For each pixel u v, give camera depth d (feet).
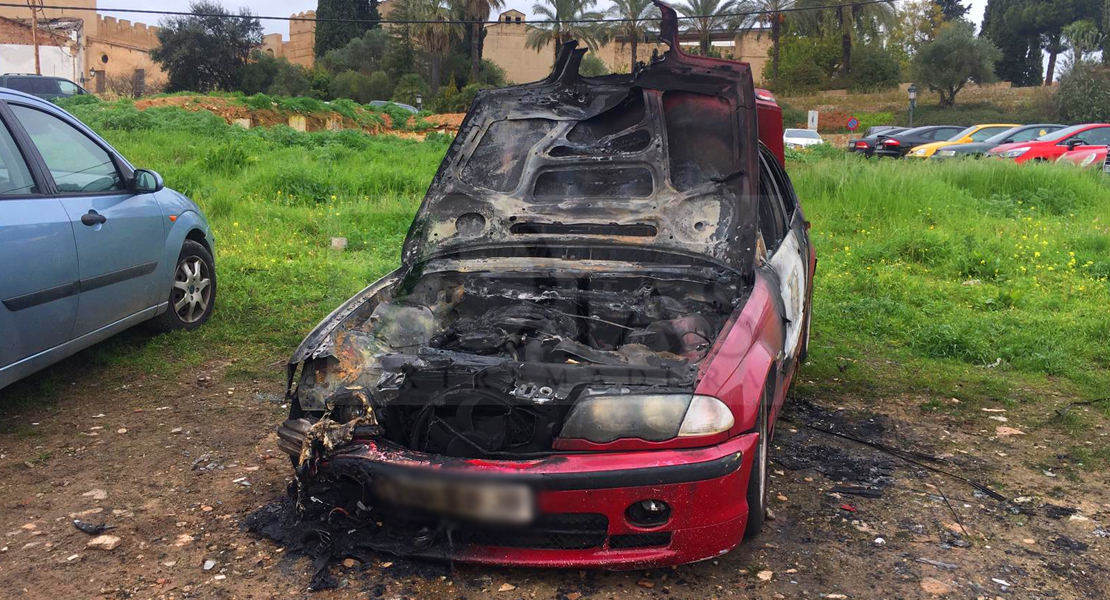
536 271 12.76
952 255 27.81
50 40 168.66
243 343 18.65
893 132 78.28
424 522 9.57
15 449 13.17
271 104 94.02
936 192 37.93
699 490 9.23
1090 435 14.19
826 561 10.12
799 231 16.80
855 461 13.12
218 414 14.74
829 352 18.79
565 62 14.19
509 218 13.56
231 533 10.68
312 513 10.80
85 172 15.62
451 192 13.89
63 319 14.26
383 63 188.65
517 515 9.17
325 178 41.24
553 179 13.82
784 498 11.81
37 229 13.57
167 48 163.02
